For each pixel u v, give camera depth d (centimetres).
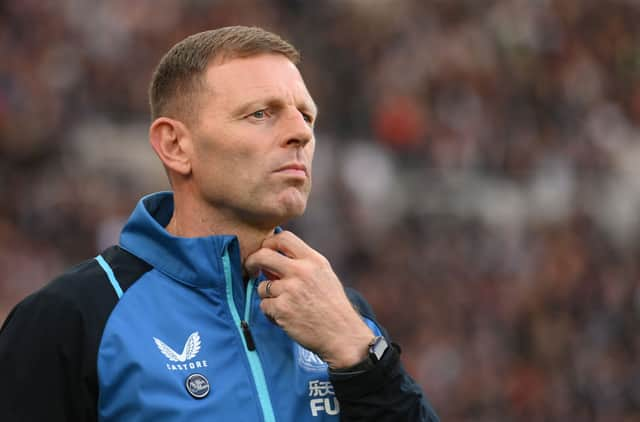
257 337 707
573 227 4094
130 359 654
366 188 4122
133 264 707
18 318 673
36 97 3569
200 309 695
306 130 707
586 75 5122
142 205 725
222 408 662
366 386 684
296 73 729
